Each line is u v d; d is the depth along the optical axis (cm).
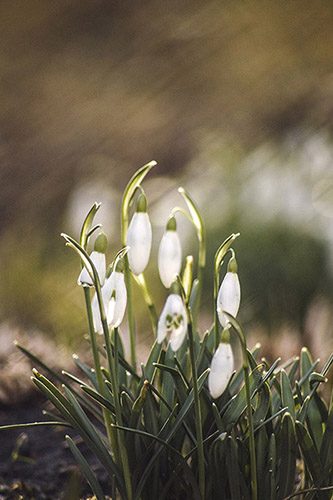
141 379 67
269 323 129
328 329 90
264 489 66
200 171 192
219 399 67
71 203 189
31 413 84
